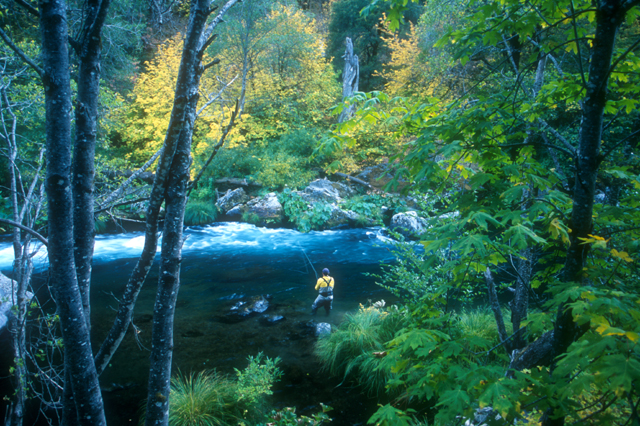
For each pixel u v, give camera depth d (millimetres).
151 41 17734
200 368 6027
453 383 1827
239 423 4578
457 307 7758
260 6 17375
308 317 8062
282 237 15242
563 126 5633
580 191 1898
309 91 22031
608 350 1336
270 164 18375
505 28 2371
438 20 8516
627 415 1908
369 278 10727
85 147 2105
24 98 4422
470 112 2312
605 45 1778
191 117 2244
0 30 1680
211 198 18297
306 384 5707
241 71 19531
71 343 1967
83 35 2057
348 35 26312
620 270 2047
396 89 18375
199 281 10352
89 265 2201
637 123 4078
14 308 3588
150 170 16359
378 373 5434
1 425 4711
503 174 2449
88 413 2025
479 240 1783
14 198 3492
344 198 18016
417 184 2516
